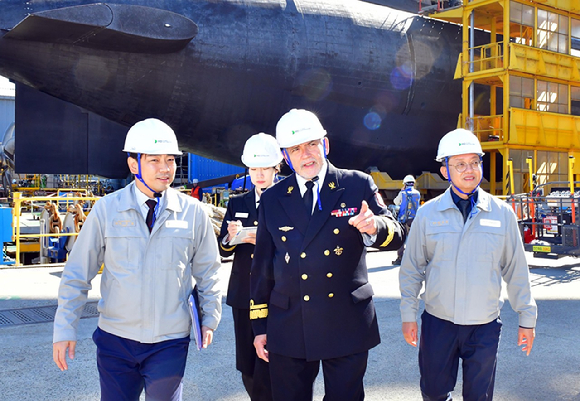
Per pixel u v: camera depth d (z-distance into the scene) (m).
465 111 19.84
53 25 13.81
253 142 3.58
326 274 2.59
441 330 2.98
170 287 2.62
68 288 2.58
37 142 19.48
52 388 4.16
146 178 2.61
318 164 2.61
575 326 6.08
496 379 4.40
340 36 18.06
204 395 4.09
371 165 20.98
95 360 4.82
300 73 17.42
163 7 15.84
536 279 9.16
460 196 3.03
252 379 3.54
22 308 6.89
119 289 2.58
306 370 2.70
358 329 2.63
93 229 2.61
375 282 8.88
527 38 20.53
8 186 44.06
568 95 21.56
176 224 2.65
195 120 17.31
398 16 20.14
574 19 21.62
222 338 5.61
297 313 2.63
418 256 3.10
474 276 2.89
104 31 14.15
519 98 19.75
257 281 2.82
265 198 2.80
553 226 11.05
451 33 21.09
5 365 4.69
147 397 2.54
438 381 2.99
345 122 19.09
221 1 16.67
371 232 2.44
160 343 2.61
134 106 16.70
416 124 20.61
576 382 4.32
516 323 6.16
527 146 19.92
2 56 15.34
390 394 4.09
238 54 16.48
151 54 15.75
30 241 15.10
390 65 19.09
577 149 21.55
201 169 30.39
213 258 2.86
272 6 17.30
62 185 45.16
